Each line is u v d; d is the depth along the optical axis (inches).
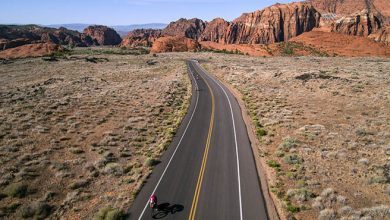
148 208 986.1
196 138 1581.0
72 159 1350.9
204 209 965.2
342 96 2272.4
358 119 1744.6
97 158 1371.8
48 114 1943.9
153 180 1162.0
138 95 2586.1
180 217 930.1
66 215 976.9
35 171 1222.3
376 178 1059.3
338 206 933.8
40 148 1434.5
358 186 1039.6
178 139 1577.3
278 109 2023.9
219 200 1010.7
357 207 922.7
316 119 1780.3
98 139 1585.9
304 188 1028.5
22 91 2662.4
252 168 1228.5
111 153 1419.8
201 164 1273.4
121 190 1111.0
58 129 1679.4
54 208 1011.3
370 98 2162.9
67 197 1060.5
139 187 1111.0
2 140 1488.7
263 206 971.9
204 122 1847.9
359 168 1155.9
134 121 1886.1
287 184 1090.7
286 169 1198.9
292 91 2544.3
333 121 1731.1
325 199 968.9
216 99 2442.2
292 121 1761.8
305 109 1984.5
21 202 1029.2
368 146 1349.7
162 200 1026.1
